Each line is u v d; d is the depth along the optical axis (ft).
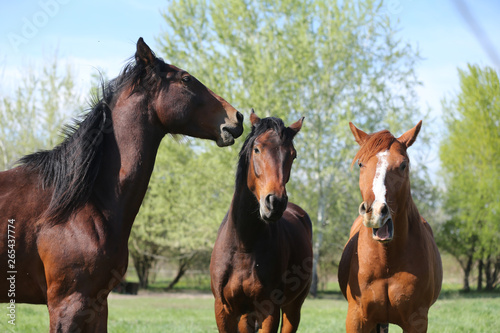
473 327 22.24
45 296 9.53
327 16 54.34
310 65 53.62
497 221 63.52
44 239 9.19
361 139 12.55
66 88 53.78
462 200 66.85
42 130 54.08
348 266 13.38
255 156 11.95
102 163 9.96
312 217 55.16
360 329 12.44
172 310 36.81
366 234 12.06
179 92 10.30
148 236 66.64
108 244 9.51
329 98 55.26
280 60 51.42
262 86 50.26
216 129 10.52
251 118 13.06
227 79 50.01
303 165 54.49
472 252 68.28
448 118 70.08
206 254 73.56
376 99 55.21
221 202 57.47
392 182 10.89
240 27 53.06
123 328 22.24
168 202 62.44
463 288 72.74
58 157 9.82
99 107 10.16
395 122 53.11
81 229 9.32
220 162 52.75
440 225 72.38
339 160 54.44
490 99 64.39
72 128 10.34
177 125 10.41
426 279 11.90
